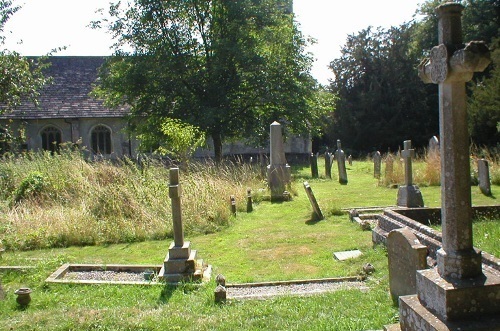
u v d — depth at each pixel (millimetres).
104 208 11352
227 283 6555
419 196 11203
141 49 25000
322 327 4426
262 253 8430
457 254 3412
